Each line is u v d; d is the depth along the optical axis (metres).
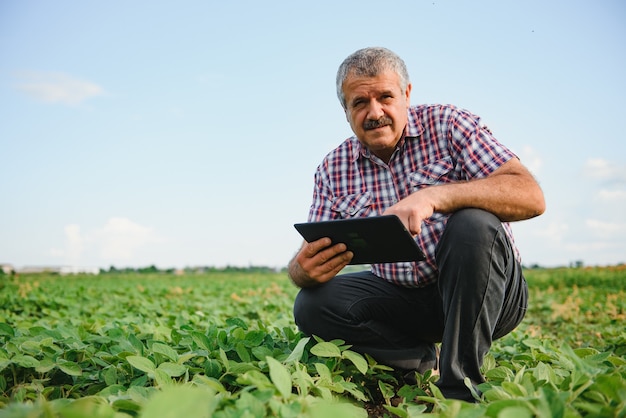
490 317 2.42
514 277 2.59
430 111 2.99
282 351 2.94
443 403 2.01
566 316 7.04
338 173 3.16
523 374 2.39
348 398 2.67
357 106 2.84
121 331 3.20
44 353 2.81
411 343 3.04
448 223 2.48
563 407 1.70
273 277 18.20
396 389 2.95
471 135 2.86
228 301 8.09
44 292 9.32
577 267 16.25
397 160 3.01
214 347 2.81
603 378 1.91
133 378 2.62
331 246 2.67
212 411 1.74
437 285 2.76
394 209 2.46
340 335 2.89
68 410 1.32
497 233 2.40
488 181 2.56
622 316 6.88
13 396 2.40
